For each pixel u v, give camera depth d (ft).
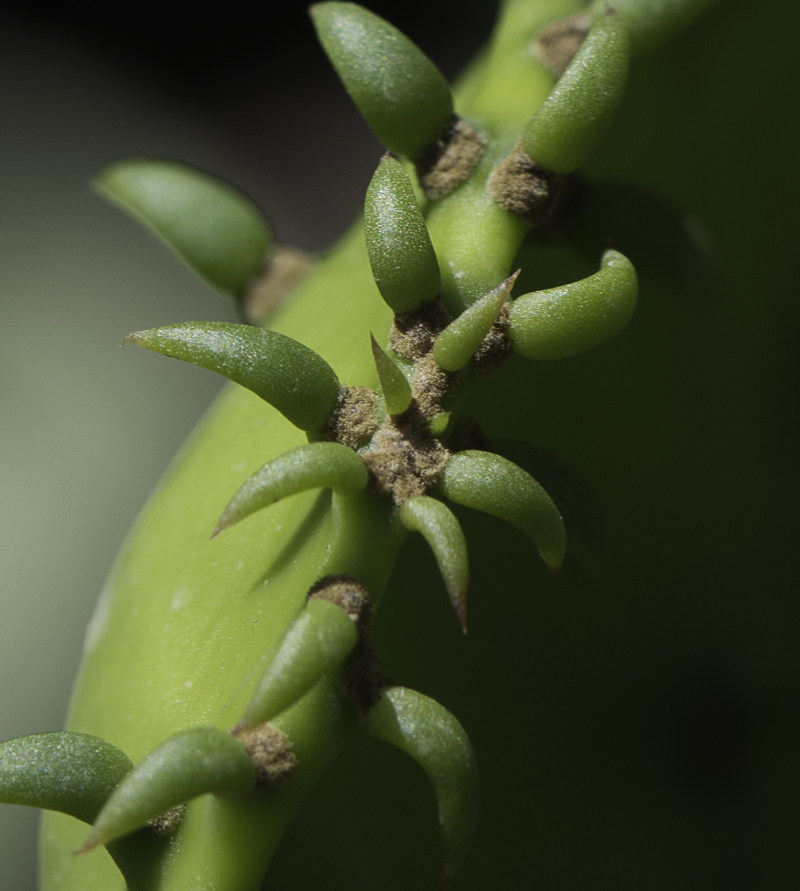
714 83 0.37
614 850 0.36
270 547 0.33
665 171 0.38
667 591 0.37
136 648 0.33
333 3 0.33
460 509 0.35
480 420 0.35
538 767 0.36
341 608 0.30
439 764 0.30
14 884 0.64
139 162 0.38
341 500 0.31
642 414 0.37
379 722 0.30
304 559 0.32
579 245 0.35
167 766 0.29
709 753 0.37
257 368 0.31
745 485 0.38
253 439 0.35
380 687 0.30
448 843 0.30
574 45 0.35
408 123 0.33
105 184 0.37
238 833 0.30
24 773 0.31
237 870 0.31
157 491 0.37
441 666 0.35
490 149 0.33
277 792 0.30
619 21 0.32
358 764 0.33
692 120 0.37
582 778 0.36
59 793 0.31
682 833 0.37
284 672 0.29
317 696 0.30
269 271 0.37
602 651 0.37
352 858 0.33
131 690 0.33
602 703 0.36
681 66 0.37
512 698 0.35
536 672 0.36
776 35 0.37
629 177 0.38
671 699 0.37
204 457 0.35
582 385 0.36
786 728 0.37
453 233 0.32
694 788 0.37
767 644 0.38
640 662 0.37
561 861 0.35
